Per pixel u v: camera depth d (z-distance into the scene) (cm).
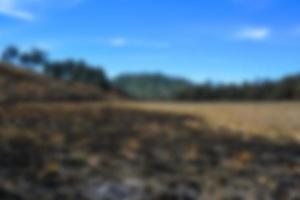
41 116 2447
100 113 3102
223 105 7794
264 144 2114
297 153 1933
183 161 1513
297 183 1345
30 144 1496
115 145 1681
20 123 2034
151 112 3744
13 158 1264
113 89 13938
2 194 951
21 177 1098
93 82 13638
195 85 17175
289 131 2858
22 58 13125
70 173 1200
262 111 5469
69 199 1003
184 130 2406
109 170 1284
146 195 1084
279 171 1484
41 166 1221
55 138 1659
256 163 1580
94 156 1441
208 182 1257
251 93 15450
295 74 15100
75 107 3622
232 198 1122
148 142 1836
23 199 955
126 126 2369
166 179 1245
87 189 1090
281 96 14175
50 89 6159
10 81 5872
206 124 2958
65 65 14200
